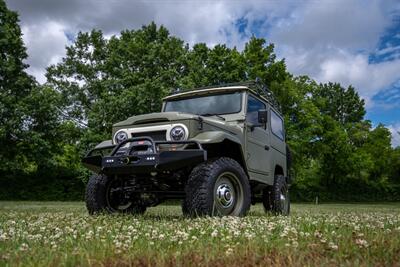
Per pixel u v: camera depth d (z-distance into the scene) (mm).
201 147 4984
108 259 2148
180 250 2426
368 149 48531
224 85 7035
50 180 30266
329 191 43656
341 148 40344
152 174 5371
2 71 27000
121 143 5281
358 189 45719
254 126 6570
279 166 7793
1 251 2432
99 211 5898
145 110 25469
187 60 28344
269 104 7508
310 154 38125
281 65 30000
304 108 32812
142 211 6367
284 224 4172
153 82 25625
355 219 5469
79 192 30438
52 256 2186
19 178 29750
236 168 5410
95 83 30109
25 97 27453
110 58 29031
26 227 3947
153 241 2803
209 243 2719
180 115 5320
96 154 5789
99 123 26578
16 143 28328
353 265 2066
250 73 29062
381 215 7258
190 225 3955
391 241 2793
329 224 4129
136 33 30484
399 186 47562
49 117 28375
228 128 5855
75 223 4301
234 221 4199
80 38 31750
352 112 64625
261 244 2646
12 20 28562
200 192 4961
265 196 7426
